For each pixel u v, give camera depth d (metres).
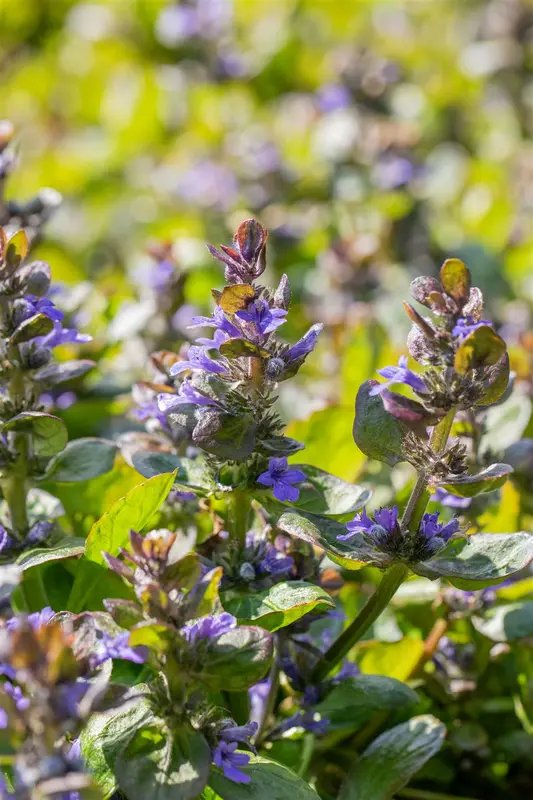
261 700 0.79
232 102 1.70
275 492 0.74
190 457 0.81
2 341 0.77
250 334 0.74
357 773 0.77
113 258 1.38
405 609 0.84
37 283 0.77
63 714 0.69
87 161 1.60
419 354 0.73
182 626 0.72
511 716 0.84
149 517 0.77
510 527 0.85
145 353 0.91
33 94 1.81
